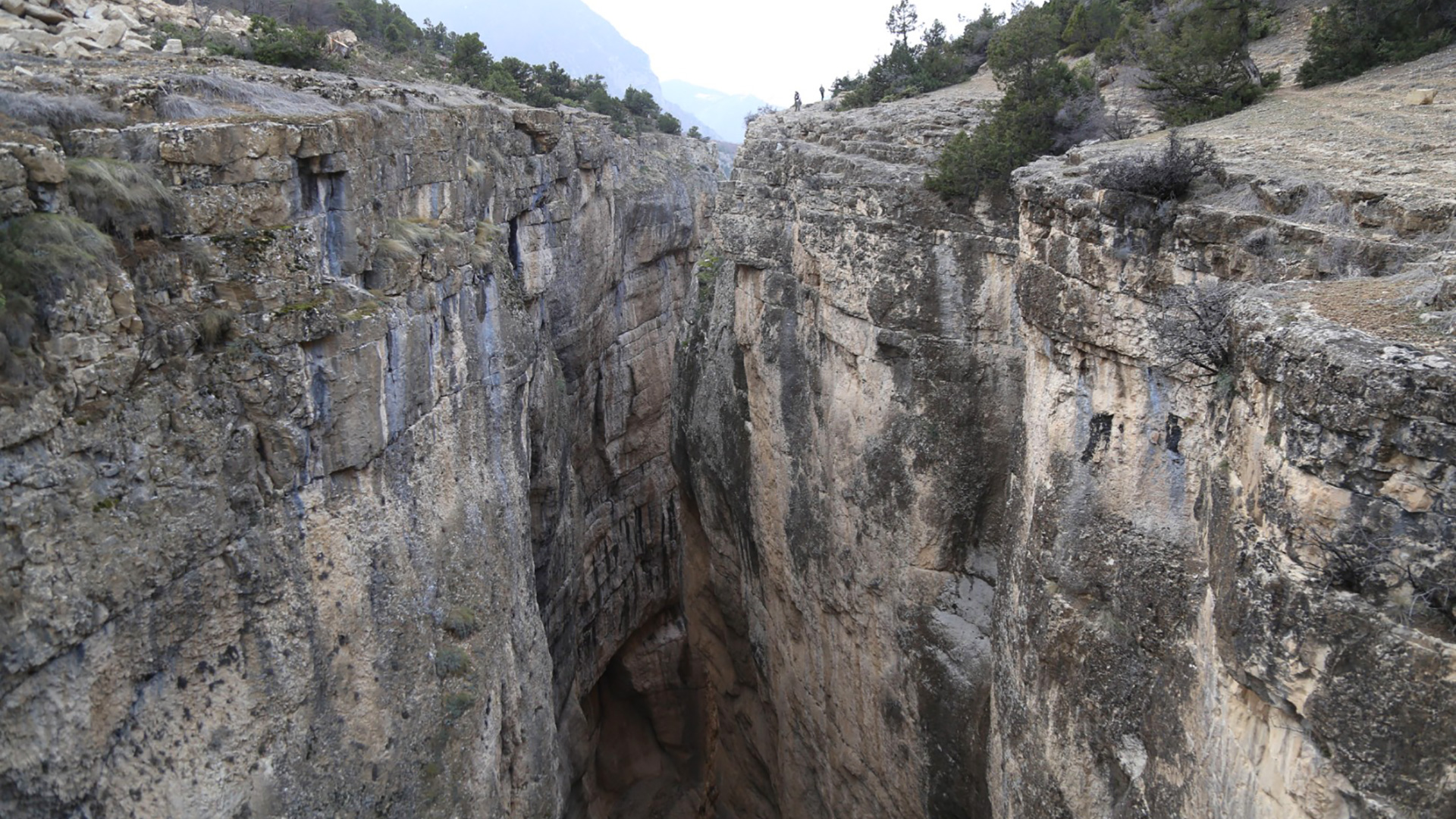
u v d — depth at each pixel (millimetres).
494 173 25125
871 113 26516
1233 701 9352
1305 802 8070
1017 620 15227
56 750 9406
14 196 9336
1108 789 12984
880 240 20281
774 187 25062
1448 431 7012
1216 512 9758
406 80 32406
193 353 11398
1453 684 6930
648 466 41531
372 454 13789
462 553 16469
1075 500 13773
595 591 35281
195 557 11109
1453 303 8414
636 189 41219
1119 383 13242
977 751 18953
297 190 12844
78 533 9680
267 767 11789
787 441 24531
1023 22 21312
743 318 26438
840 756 23531
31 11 18953
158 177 11156
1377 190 11141
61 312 9500
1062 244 13883
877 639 21578
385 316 13969
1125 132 19547
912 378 20172
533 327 25734
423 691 14578
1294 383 8078
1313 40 21703
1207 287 11820
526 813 18297
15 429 8992
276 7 39188
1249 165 13117
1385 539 7402
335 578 13141
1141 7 30906
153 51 19922
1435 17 20844
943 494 19891
